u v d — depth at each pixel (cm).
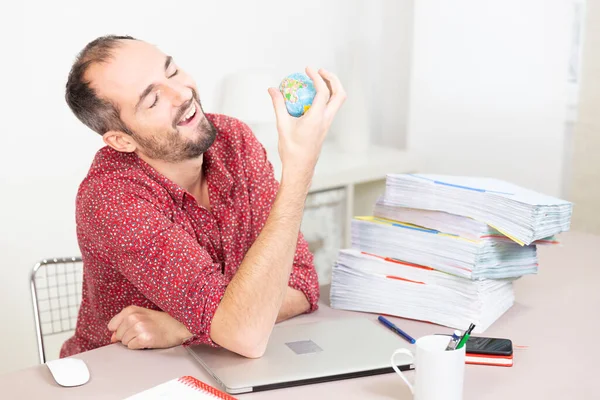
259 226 158
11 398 109
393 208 142
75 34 250
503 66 317
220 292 125
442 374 99
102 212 134
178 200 145
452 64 329
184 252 129
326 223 284
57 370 115
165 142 142
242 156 158
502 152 325
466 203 132
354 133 314
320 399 107
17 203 243
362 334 130
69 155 255
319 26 325
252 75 279
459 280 132
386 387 111
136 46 142
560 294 150
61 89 249
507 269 135
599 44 282
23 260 246
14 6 234
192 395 105
